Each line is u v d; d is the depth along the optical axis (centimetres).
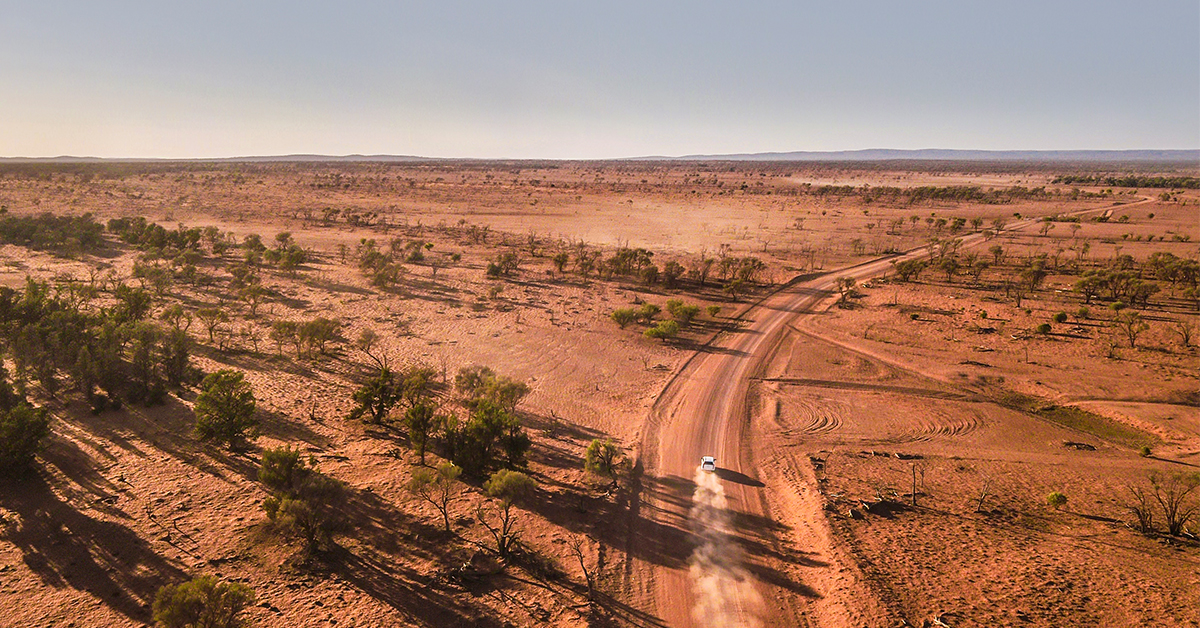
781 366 8600
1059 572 4225
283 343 8481
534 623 3666
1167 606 3822
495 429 5353
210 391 5400
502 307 11038
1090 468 5859
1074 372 8250
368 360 8150
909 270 13575
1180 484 5309
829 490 5347
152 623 3447
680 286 13025
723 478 5609
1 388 5522
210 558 3988
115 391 6316
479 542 4369
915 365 8625
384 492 4881
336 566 4009
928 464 5922
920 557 4412
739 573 4278
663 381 7969
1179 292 11956
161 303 10100
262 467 4734
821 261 15712
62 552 3962
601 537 4594
